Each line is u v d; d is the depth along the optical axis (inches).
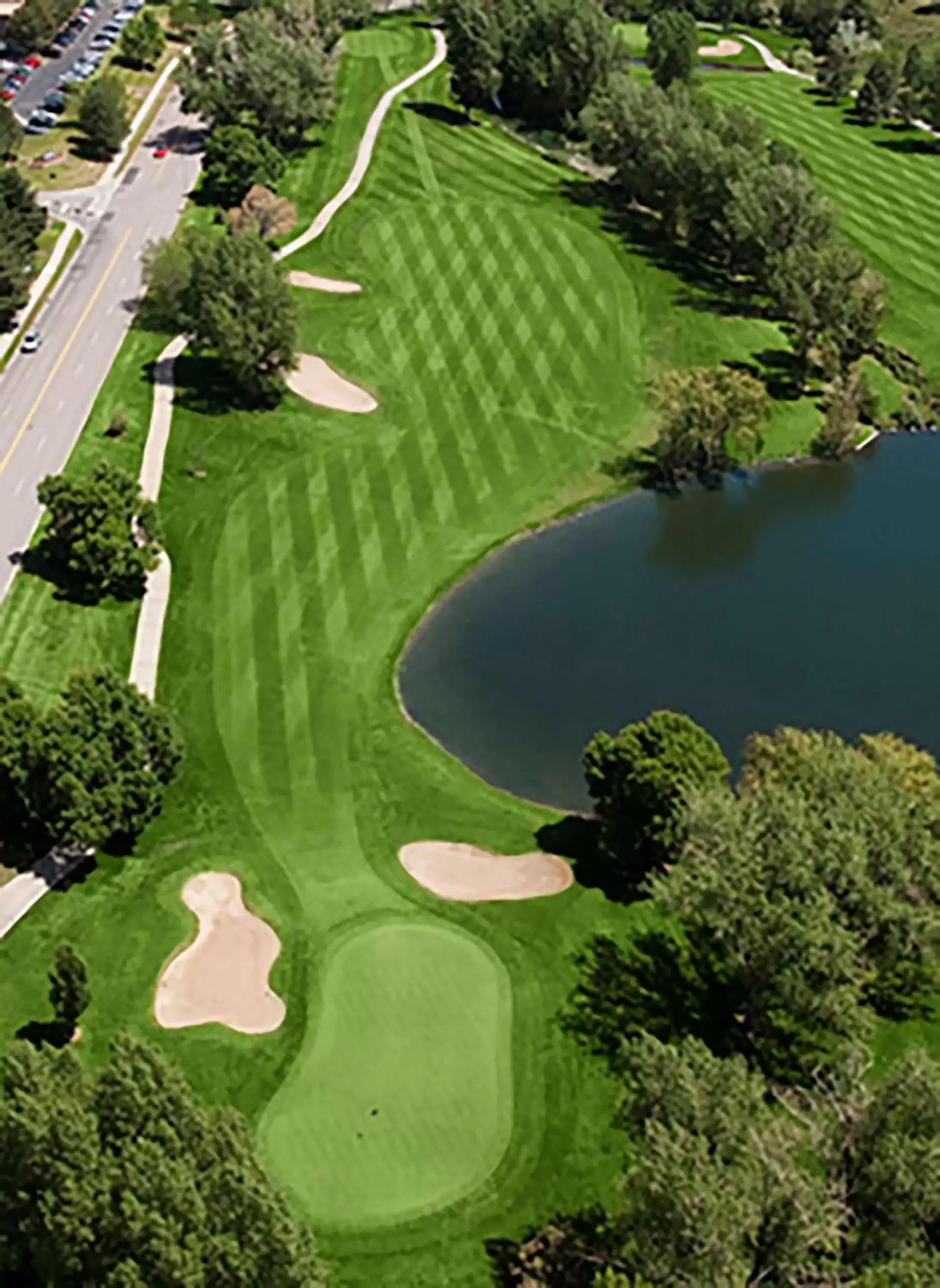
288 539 3939.5
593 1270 2134.6
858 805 2461.9
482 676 3565.5
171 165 6358.3
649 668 3656.5
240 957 2704.2
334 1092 2442.2
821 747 2775.6
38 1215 1846.7
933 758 3235.7
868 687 3644.2
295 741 3255.4
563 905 2842.0
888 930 2341.3
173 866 2898.6
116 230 5713.6
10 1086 1891.0
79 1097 1895.9
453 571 3905.0
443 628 3713.1
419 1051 2518.5
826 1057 2500.0
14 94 7052.2
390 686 3474.4
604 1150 2347.4
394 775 3191.4
